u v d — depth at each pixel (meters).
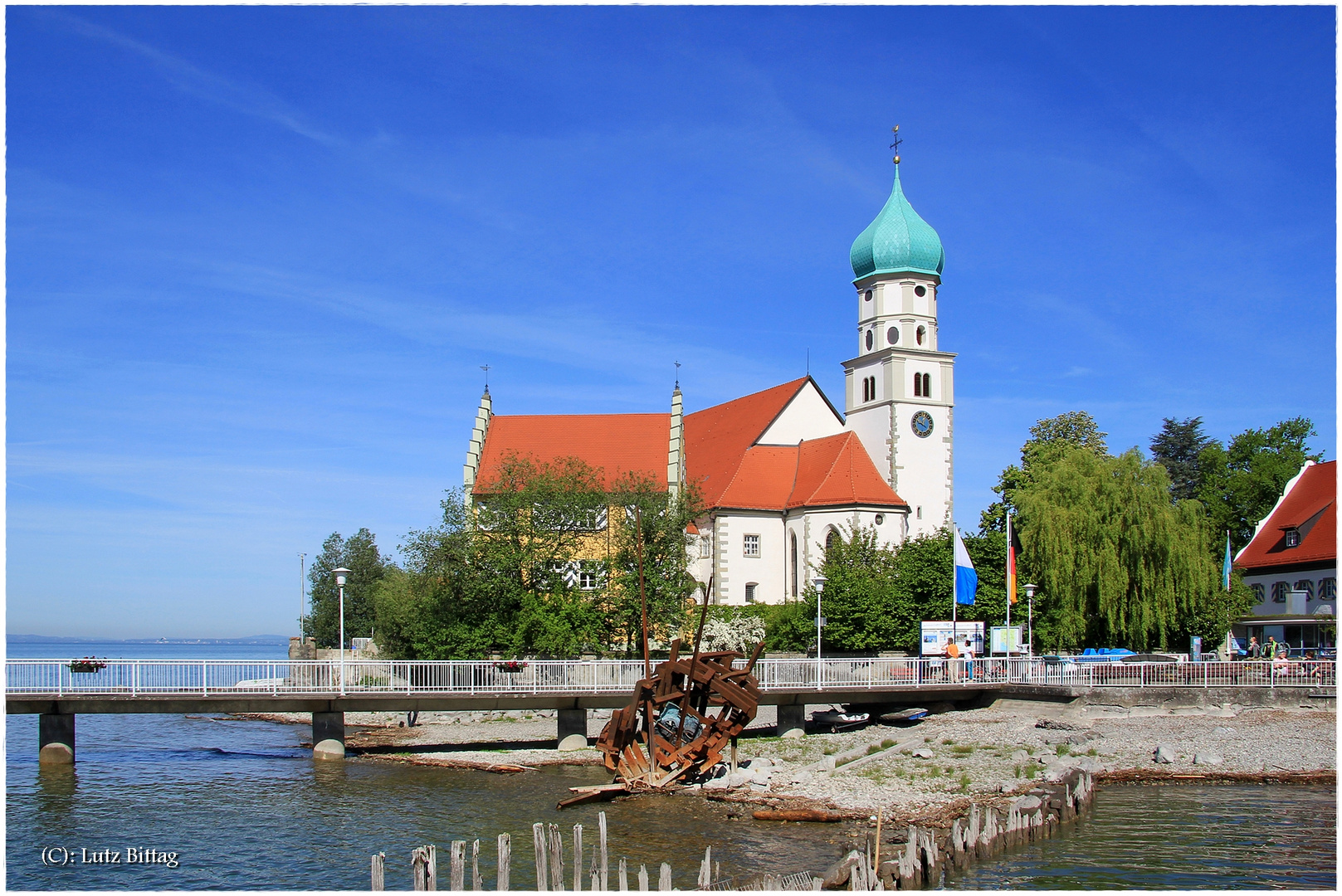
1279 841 28.95
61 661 43.25
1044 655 61.84
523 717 58.88
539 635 56.09
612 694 47.09
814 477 84.62
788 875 24.69
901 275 91.00
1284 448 95.06
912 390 90.38
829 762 40.50
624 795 36.53
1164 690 50.59
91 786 39.59
